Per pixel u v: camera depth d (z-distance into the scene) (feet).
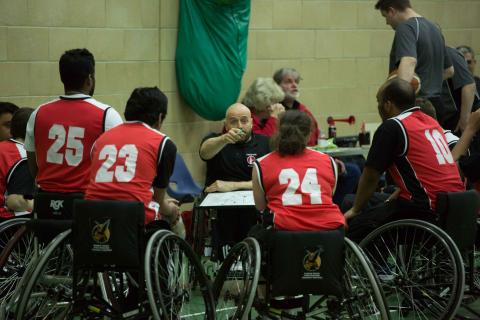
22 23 35.14
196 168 41.34
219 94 39.50
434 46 33.53
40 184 23.47
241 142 32.19
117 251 21.40
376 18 46.09
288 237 21.63
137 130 23.03
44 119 23.34
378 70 46.68
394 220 25.93
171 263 22.77
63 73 23.57
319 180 22.75
